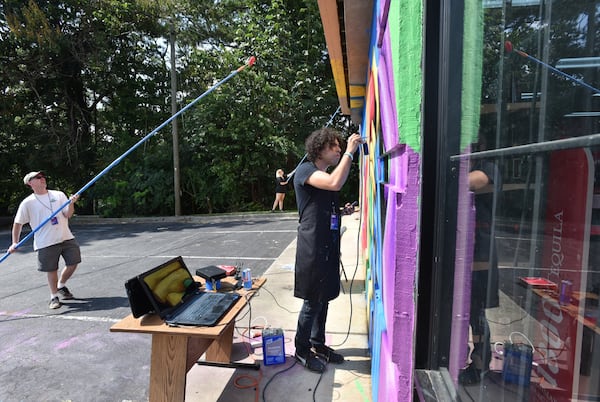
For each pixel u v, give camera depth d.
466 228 0.87
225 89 12.84
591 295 0.51
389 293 1.37
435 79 1.01
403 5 1.07
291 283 4.77
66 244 4.55
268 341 2.83
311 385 2.59
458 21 0.89
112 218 13.12
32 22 11.90
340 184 2.30
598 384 0.50
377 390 2.03
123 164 13.98
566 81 0.57
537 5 0.62
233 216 11.94
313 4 12.15
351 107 4.34
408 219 1.10
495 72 0.73
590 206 0.50
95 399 2.66
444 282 0.99
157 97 14.94
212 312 2.22
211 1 13.68
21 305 4.57
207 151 13.33
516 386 0.69
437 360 1.02
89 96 16.20
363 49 2.71
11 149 14.47
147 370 3.03
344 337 3.28
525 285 0.65
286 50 12.42
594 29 0.52
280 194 12.08
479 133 0.81
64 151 14.46
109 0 12.73
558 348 0.58
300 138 13.51
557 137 0.59
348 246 6.46
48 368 3.08
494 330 0.75
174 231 10.06
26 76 13.27
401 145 1.14
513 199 0.67
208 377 2.72
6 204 15.48
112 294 4.91
